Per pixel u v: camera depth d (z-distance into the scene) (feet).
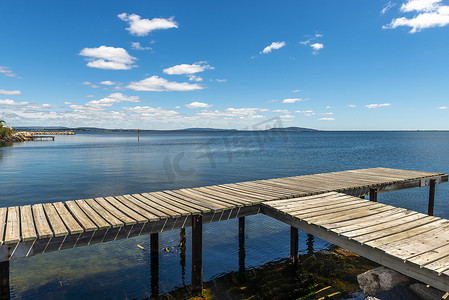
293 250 27.30
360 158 135.13
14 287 23.38
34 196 56.39
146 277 25.53
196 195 30.42
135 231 21.54
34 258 28.91
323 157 141.90
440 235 18.57
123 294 22.79
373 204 26.73
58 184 68.33
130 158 132.26
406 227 20.13
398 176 42.11
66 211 24.29
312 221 21.52
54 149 184.03
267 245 32.78
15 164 104.32
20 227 20.12
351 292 22.45
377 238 18.07
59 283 24.18
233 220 41.96
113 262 28.37
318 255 29.81
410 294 16.87
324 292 22.63
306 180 39.37
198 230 23.61
